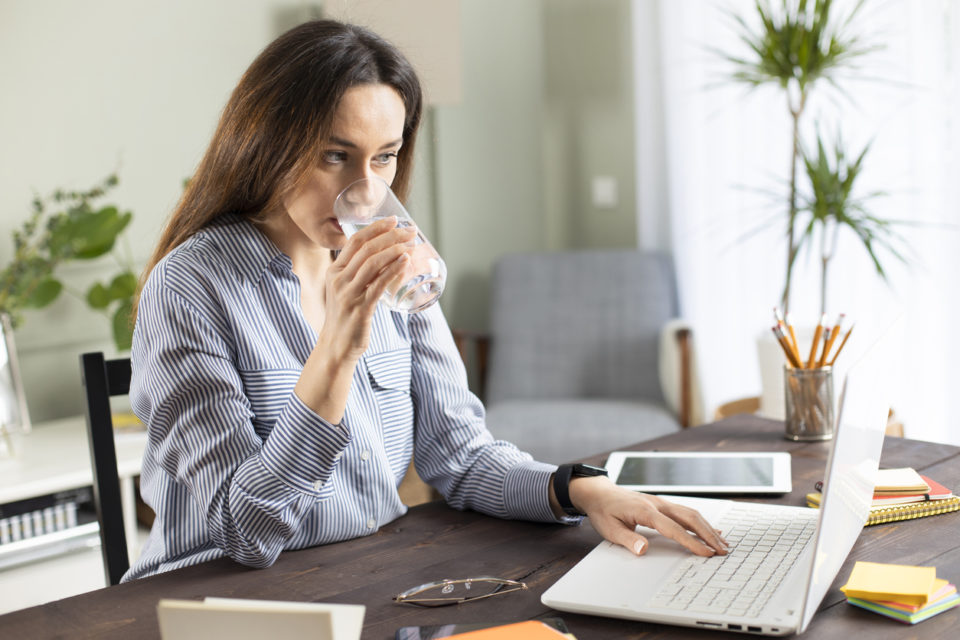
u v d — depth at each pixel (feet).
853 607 2.92
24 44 9.28
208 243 3.86
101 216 8.79
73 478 7.47
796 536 3.39
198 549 3.86
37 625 3.05
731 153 10.41
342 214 3.27
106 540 4.28
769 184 10.03
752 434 5.06
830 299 9.58
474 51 12.01
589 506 3.65
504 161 12.47
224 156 3.74
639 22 11.32
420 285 3.19
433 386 4.40
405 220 3.20
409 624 2.98
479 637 2.70
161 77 10.06
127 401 9.67
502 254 12.57
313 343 3.98
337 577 3.39
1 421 7.98
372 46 3.52
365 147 3.46
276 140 3.51
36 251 9.08
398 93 3.59
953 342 8.58
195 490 3.51
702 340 11.03
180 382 3.58
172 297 3.66
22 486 7.25
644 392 10.98
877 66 8.82
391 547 3.69
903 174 8.78
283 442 3.33
